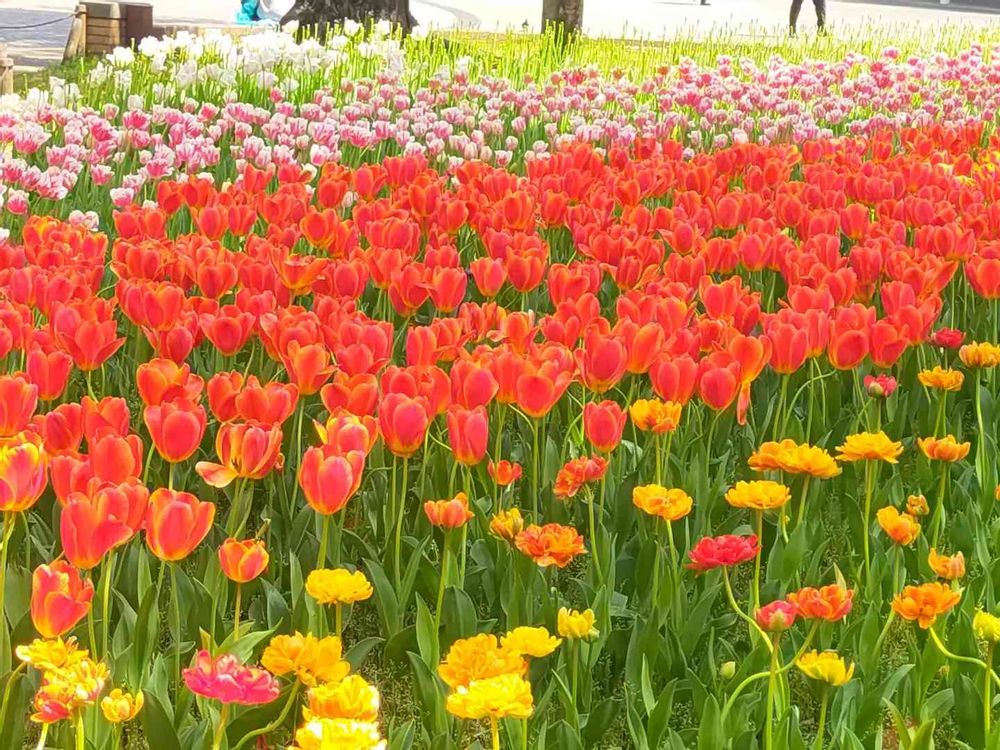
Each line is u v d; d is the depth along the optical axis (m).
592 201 6.84
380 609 3.55
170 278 5.19
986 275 5.20
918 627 3.62
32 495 2.75
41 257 5.04
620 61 17.03
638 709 3.37
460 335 4.16
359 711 2.19
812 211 6.43
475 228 6.34
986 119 12.88
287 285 4.90
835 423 4.75
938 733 3.41
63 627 2.46
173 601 3.18
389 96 10.24
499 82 11.23
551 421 4.75
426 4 30.66
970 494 4.45
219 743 2.54
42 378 3.72
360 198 6.99
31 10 25.94
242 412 3.45
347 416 3.10
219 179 8.34
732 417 4.73
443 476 4.21
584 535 4.19
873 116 11.50
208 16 24.61
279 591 3.77
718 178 7.80
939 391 4.64
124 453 2.90
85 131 8.25
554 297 4.89
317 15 17.02
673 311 4.45
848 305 5.40
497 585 3.79
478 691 2.17
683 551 3.95
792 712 3.03
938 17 36.25
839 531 4.54
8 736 2.87
